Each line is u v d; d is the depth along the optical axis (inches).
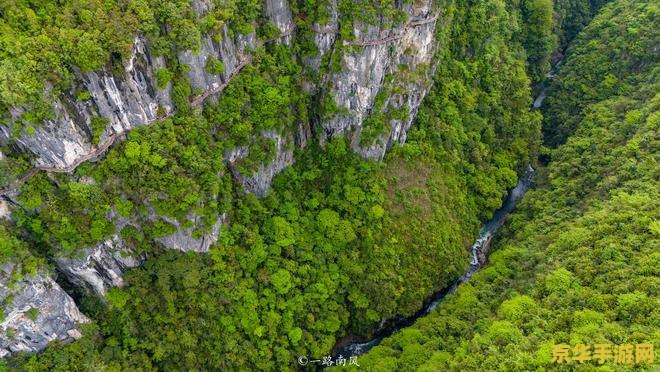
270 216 2176.4
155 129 1696.6
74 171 1582.2
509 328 1838.1
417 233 2361.0
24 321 1601.9
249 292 2015.3
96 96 1530.5
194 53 1678.2
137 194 1704.0
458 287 2384.4
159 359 1893.5
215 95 1882.4
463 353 1859.0
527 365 1653.5
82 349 1770.4
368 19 2011.6
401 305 2292.1
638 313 1686.8
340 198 2319.1
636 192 2186.3
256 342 2025.1
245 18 1894.7
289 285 2080.5
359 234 2276.1
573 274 1955.0
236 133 1924.2
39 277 1590.8
